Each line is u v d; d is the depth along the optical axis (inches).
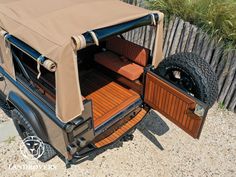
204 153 219.3
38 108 166.7
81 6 172.6
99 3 181.0
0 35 161.0
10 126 226.2
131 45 209.2
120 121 197.6
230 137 236.8
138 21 167.0
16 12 163.9
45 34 141.5
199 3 292.2
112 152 213.2
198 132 167.3
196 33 272.5
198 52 277.9
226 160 215.3
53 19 155.4
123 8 178.1
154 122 245.1
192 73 175.8
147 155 213.2
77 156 171.6
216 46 259.1
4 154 205.3
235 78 252.2
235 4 285.7
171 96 177.5
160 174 199.9
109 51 230.8
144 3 314.0
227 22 267.6
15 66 177.6
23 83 173.9
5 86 201.9
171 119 187.6
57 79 134.4
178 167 206.4
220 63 260.2
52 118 155.3
